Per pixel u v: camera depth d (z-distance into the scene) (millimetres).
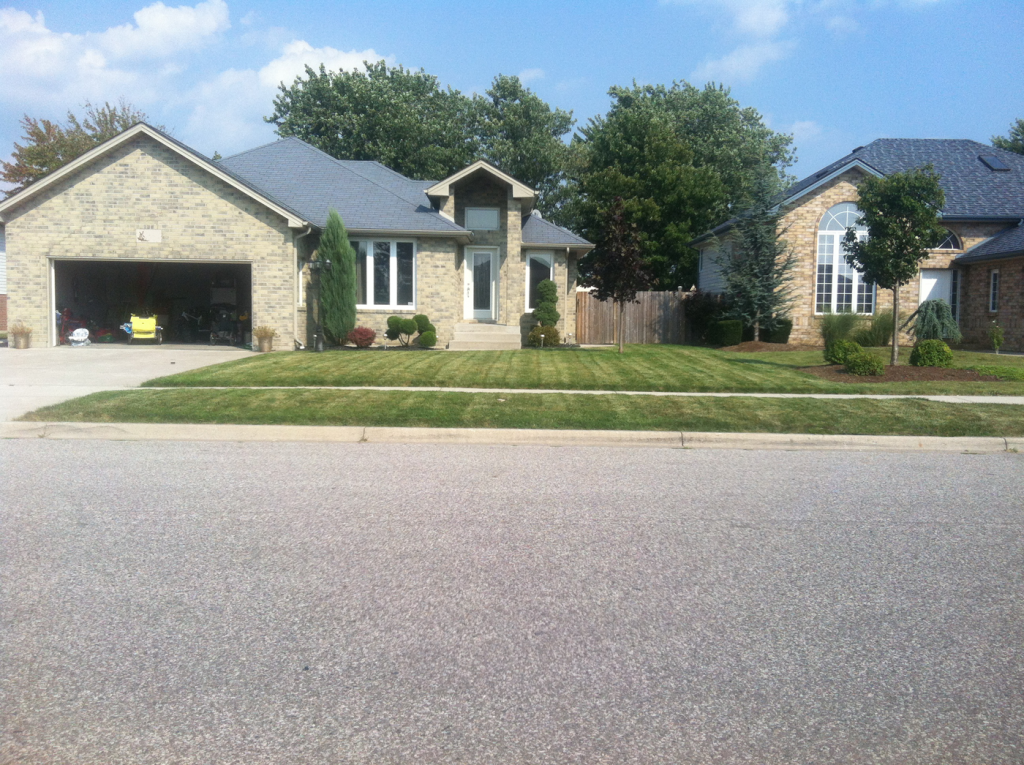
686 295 27609
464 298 25094
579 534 5953
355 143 41656
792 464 8883
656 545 5707
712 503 6957
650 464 8766
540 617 4395
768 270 23609
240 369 15250
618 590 4812
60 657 3859
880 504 6996
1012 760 3127
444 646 4031
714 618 4418
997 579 5086
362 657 3898
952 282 25000
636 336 27672
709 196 39125
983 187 26047
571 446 9922
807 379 14797
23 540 5633
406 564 5227
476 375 14555
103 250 20391
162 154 20328
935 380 14930
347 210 23031
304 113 42438
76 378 14266
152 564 5168
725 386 13727
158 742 3178
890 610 4559
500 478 7895
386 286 22500
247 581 4879
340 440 10195
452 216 23891
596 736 3252
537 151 43562
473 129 46094
